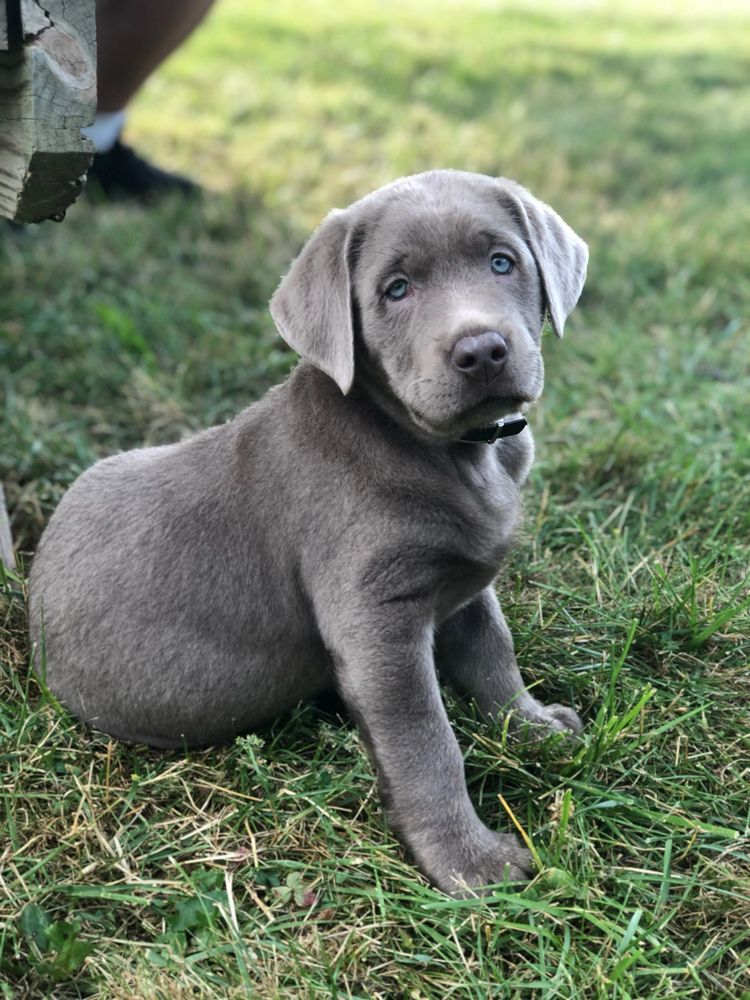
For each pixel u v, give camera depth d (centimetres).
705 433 79
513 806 49
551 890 44
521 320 47
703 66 192
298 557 49
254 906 44
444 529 47
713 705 53
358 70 171
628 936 41
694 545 66
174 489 52
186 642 51
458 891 45
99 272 105
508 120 151
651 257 109
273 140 142
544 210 51
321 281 47
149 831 47
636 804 48
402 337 46
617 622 59
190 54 177
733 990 40
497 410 45
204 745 53
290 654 51
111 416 84
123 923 44
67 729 52
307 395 50
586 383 87
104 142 115
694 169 138
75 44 48
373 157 138
